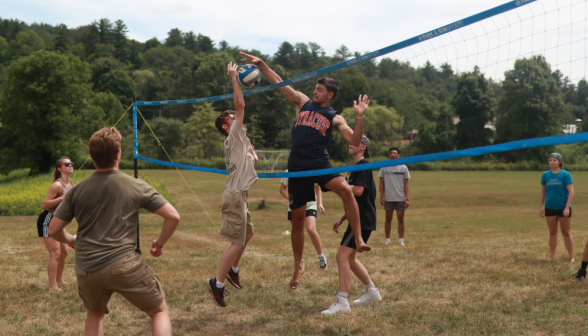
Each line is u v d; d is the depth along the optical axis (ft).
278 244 25.52
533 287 14.78
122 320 12.05
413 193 76.79
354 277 16.79
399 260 19.81
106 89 304.30
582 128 37.93
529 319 11.51
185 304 13.56
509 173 132.26
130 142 149.59
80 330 11.31
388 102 80.69
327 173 12.42
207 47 515.09
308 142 13.20
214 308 13.25
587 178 109.29
